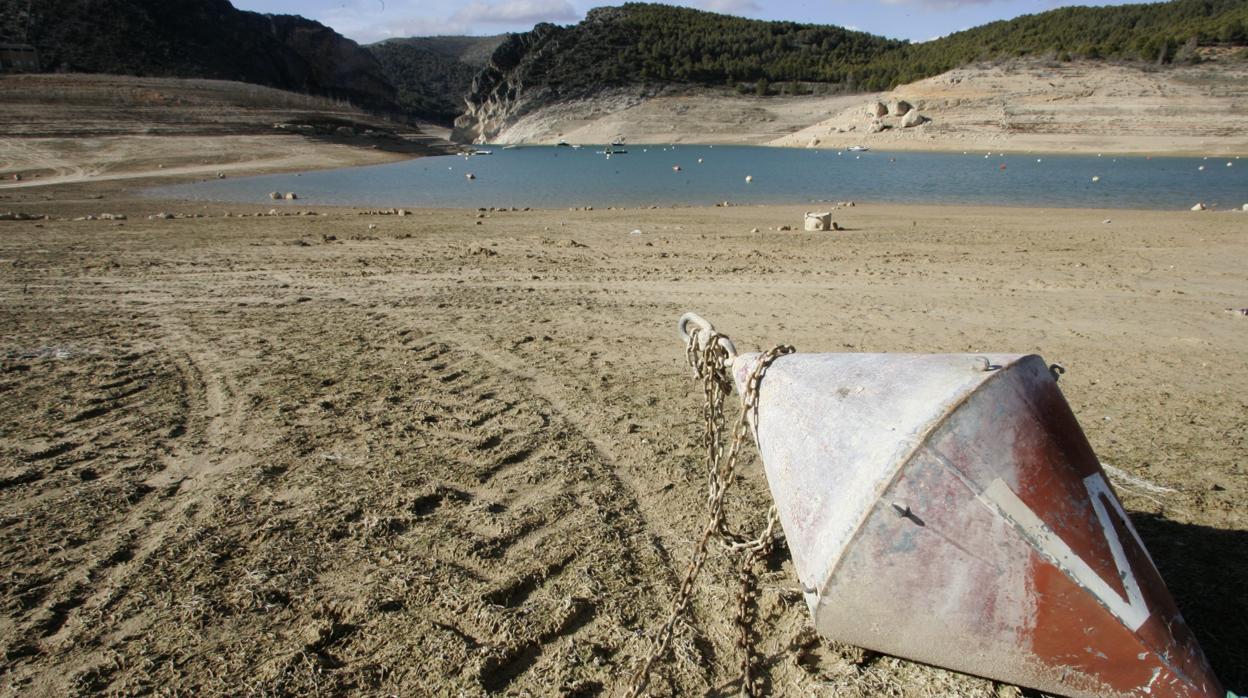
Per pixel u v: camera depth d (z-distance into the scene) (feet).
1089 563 8.37
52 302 32.14
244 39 421.59
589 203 101.04
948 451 8.77
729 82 447.42
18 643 10.21
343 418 18.89
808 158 231.30
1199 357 24.85
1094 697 8.64
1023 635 8.59
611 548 12.87
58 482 15.08
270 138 213.05
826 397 10.24
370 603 11.20
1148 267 43.24
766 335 27.37
